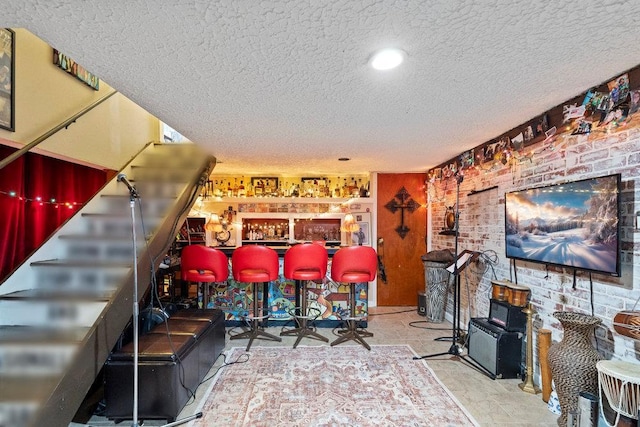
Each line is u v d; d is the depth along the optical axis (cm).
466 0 120
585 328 203
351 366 304
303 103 226
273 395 253
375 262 358
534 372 269
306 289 412
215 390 261
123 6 121
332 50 156
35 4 120
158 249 291
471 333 315
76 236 290
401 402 243
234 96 213
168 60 165
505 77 190
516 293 279
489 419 222
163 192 364
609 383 173
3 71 230
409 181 541
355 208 567
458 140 337
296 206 576
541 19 133
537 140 263
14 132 242
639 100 180
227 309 426
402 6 123
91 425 222
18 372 189
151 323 288
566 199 226
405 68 176
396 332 403
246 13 126
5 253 273
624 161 191
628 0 120
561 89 210
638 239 184
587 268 208
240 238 570
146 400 221
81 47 152
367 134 310
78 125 316
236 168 511
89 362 199
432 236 515
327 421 221
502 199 318
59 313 227
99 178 398
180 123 272
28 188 306
